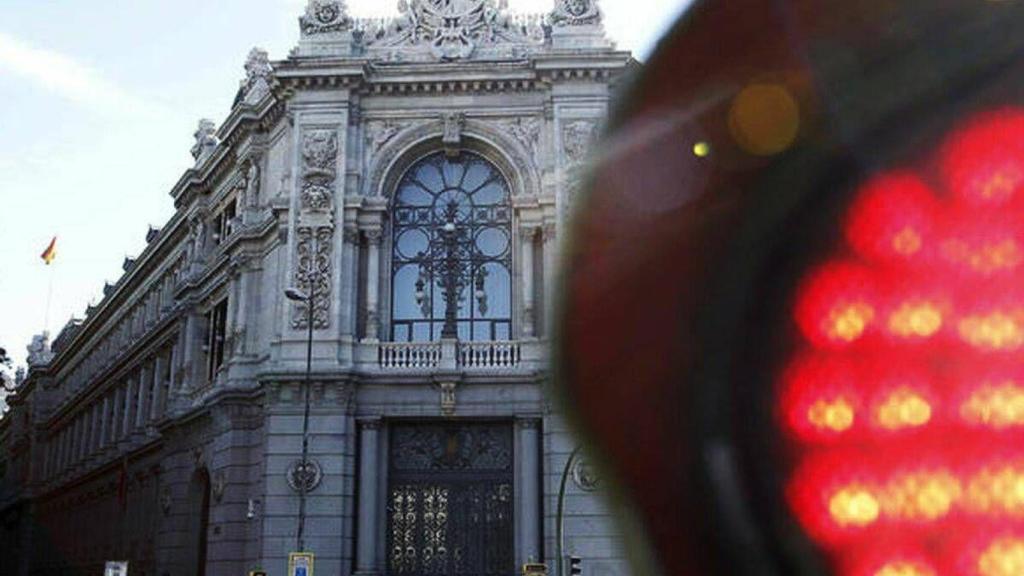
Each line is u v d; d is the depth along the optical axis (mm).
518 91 39969
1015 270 1424
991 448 1380
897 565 1375
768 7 1551
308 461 36219
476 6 41250
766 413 1467
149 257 60844
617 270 1604
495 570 36594
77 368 81625
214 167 49750
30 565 84312
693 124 1564
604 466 1628
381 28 41344
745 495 1451
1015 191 1438
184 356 49375
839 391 1438
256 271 42406
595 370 1623
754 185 1521
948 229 1438
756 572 1433
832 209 1483
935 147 1469
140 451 55188
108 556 60906
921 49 1497
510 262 39250
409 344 37625
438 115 39906
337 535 35656
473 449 37812
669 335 1544
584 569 34656
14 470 95375
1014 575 1328
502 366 37094
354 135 39750
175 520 45812
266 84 44969
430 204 40000
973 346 1418
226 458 40125
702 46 1572
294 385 36781
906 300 1434
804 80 1525
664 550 1522
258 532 37594
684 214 1557
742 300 1501
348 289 38125
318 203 38531
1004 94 1467
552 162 38688
